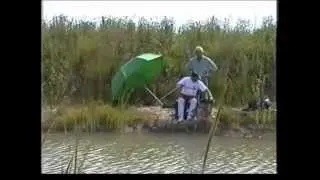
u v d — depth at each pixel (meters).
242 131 8.64
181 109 9.67
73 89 9.81
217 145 7.95
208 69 9.91
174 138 8.74
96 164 6.07
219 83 9.79
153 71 11.02
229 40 11.21
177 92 10.36
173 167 6.23
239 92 9.57
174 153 7.20
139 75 10.77
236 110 9.26
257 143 7.70
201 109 9.64
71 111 7.93
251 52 10.51
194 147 7.84
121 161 6.44
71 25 10.52
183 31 12.41
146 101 10.78
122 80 10.74
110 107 9.70
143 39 12.20
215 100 9.66
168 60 11.50
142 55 11.29
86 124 8.33
